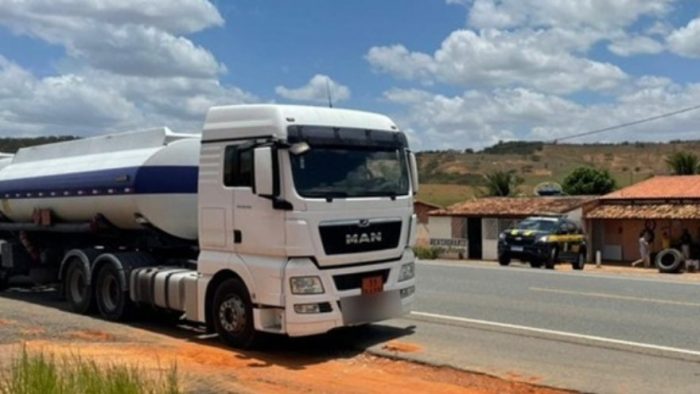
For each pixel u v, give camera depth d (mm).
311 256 9438
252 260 9766
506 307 13719
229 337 10203
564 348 10133
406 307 10617
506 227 43656
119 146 13414
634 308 13445
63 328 11672
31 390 6055
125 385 6082
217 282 10422
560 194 52781
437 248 43250
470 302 14406
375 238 10086
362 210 9930
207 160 10320
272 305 9492
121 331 11547
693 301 14273
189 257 12719
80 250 13414
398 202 10430
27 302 15062
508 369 8961
